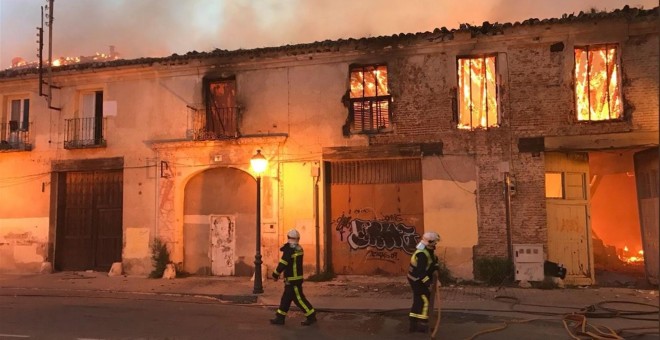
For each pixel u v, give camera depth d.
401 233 14.52
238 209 15.62
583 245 13.61
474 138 13.84
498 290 12.52
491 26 13.57
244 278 15.03
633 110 12.98
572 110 13.32
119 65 16.20
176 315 10.21
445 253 13.71
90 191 17.00
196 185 15.95
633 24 12.98
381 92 14.75
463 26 13.81
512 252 13.32
